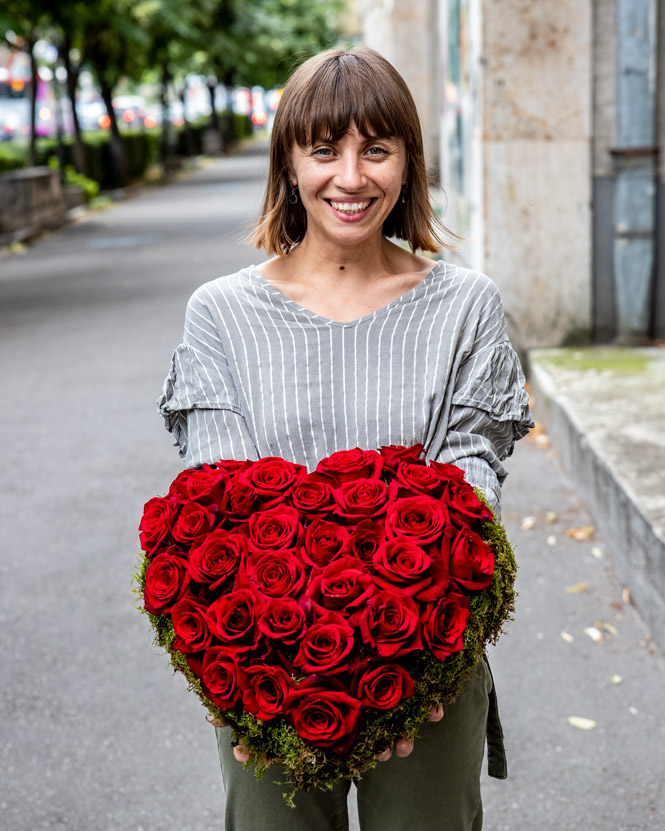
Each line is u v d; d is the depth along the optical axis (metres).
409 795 1.83
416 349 1.89
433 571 1.58
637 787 2.96
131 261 13.90
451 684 1.62
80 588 4.35
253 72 39.84
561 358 6.30
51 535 4.91
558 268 6.52
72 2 19.02
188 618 1.58
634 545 3.90
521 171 6.41
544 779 3.02
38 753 3.24
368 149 1.82
